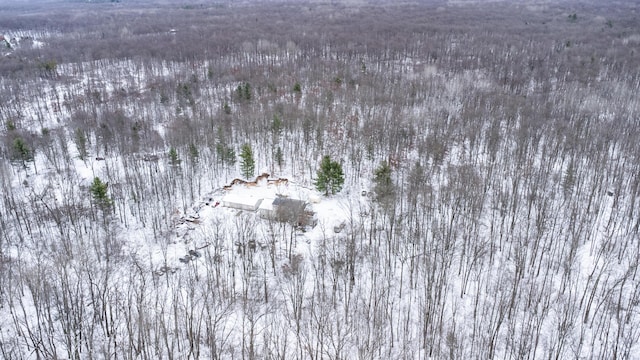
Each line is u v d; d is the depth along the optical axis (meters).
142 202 75.44
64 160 90.56
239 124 100.75
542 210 68.94
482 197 71.44
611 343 48.03
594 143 90.94
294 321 51.16
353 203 75.38
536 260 61.47
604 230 68.00
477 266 59.94
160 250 63.94
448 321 51.84
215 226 67.31
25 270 55.50
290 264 59.56
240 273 59.06
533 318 51.12
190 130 96.25
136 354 45.16
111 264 60.00
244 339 44.31
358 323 48.44
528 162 84.44
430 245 59.28
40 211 72.44
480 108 108.31
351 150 89.81
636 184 71.94
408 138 95.19
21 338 48.72
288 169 87.81
